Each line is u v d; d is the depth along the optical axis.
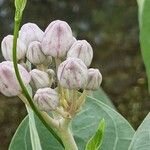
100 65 0.93
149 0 0.19
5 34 0.92
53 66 0.26
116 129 0.29
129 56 0.93
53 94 0.23
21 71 0.24
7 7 0.93
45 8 0.94
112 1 0.94
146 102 0.85
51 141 0.29
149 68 0.20
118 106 0.86
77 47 0.24
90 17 0.95
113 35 0.94
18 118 0.90
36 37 0.26
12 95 0.24
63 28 0.24
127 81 0.90
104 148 0.29
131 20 0.93
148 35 0.19
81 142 0.30
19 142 0.28
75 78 0.23
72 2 0.95
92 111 0.30
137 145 0.24
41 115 0.23
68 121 0.24
